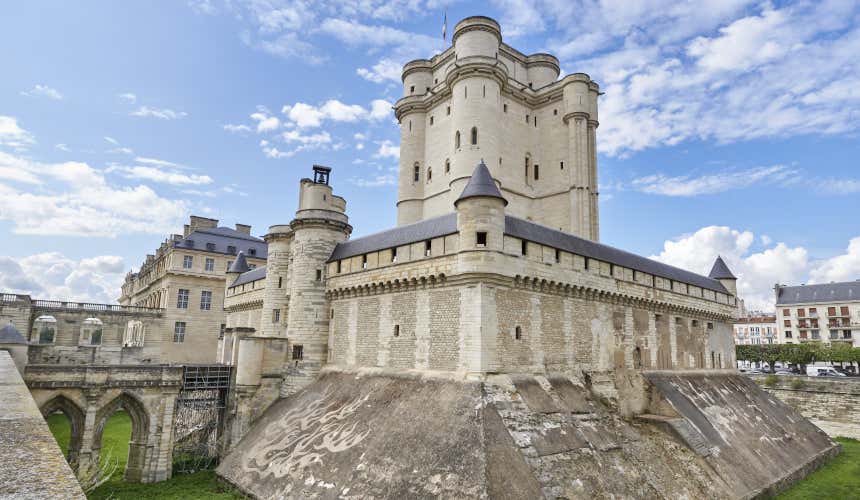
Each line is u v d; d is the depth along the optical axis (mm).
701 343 45188
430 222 32312
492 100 46500
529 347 28922
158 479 32219
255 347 37062
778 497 29547
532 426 23984
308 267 39156
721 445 31594
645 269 39312
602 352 33906
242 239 76812
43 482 5004
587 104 50719
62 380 30500
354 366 34844
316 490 23594
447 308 28750
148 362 64375
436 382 27594
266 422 34656
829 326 99312
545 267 30422
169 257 70500
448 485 20188
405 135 54781
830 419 52156
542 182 52344
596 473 22906
